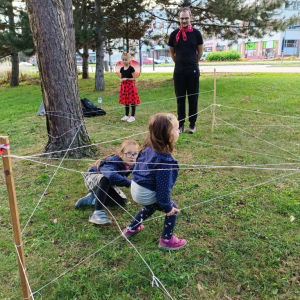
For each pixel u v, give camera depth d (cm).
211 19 1146
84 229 274
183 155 441
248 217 278
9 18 1439
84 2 1220
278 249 235
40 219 291
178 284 209
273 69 1861
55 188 356
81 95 1140
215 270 219
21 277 181
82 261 234
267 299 193
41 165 422
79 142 442
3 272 225
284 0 1015
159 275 216
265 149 444
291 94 836
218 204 304
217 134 528
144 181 220
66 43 419
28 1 391
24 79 1942
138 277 215
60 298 203
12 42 1198
